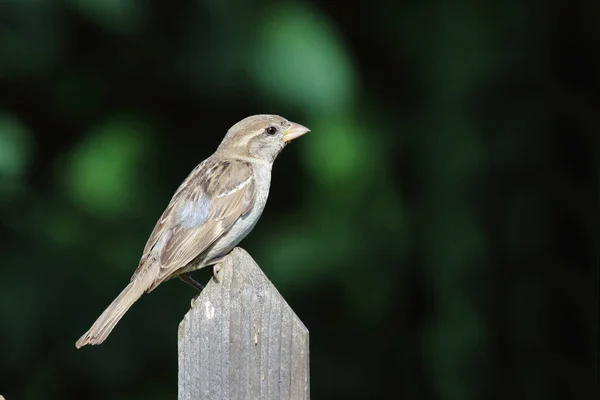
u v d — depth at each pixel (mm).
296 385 5434
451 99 12664
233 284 5473
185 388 5508
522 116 12422
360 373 12938
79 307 12047
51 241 12211
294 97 11656
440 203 12555
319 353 12961
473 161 12422
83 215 12422
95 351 11977
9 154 11773
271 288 5453
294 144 12523
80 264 12180
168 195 12570
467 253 12258
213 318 5480
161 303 12281
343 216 13023
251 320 5453
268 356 5445
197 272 12664
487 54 12633
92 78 12367
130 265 12234
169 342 12141
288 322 5438
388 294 12922
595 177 12281
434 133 12797
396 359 12977
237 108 12359
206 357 5488
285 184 13078
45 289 11984
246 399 5453
